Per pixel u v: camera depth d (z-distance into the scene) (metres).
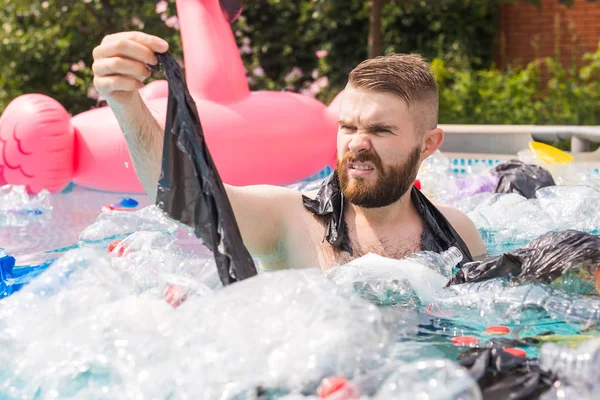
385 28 10.02
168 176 1.78
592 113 8.89
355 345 1.36
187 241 2.87
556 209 2.99
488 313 1.80
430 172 3.61
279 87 9.36
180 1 4.25
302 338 1.37
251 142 3.92
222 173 3.91
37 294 1.65
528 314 1.79
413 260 2.05
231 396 1.30
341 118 2.09
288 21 10.02
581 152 4.54
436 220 2.30
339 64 9.78
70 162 4.04
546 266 1.91
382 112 2.02
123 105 1.83
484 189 3.50
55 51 8.88
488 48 10.38
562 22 10.17
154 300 1.61
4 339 1.52
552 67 9.59
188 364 1.36
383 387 1.24
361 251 2.15
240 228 2.06
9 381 1.42
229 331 1.40
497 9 10.29
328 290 1.50
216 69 4.05
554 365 1.40
